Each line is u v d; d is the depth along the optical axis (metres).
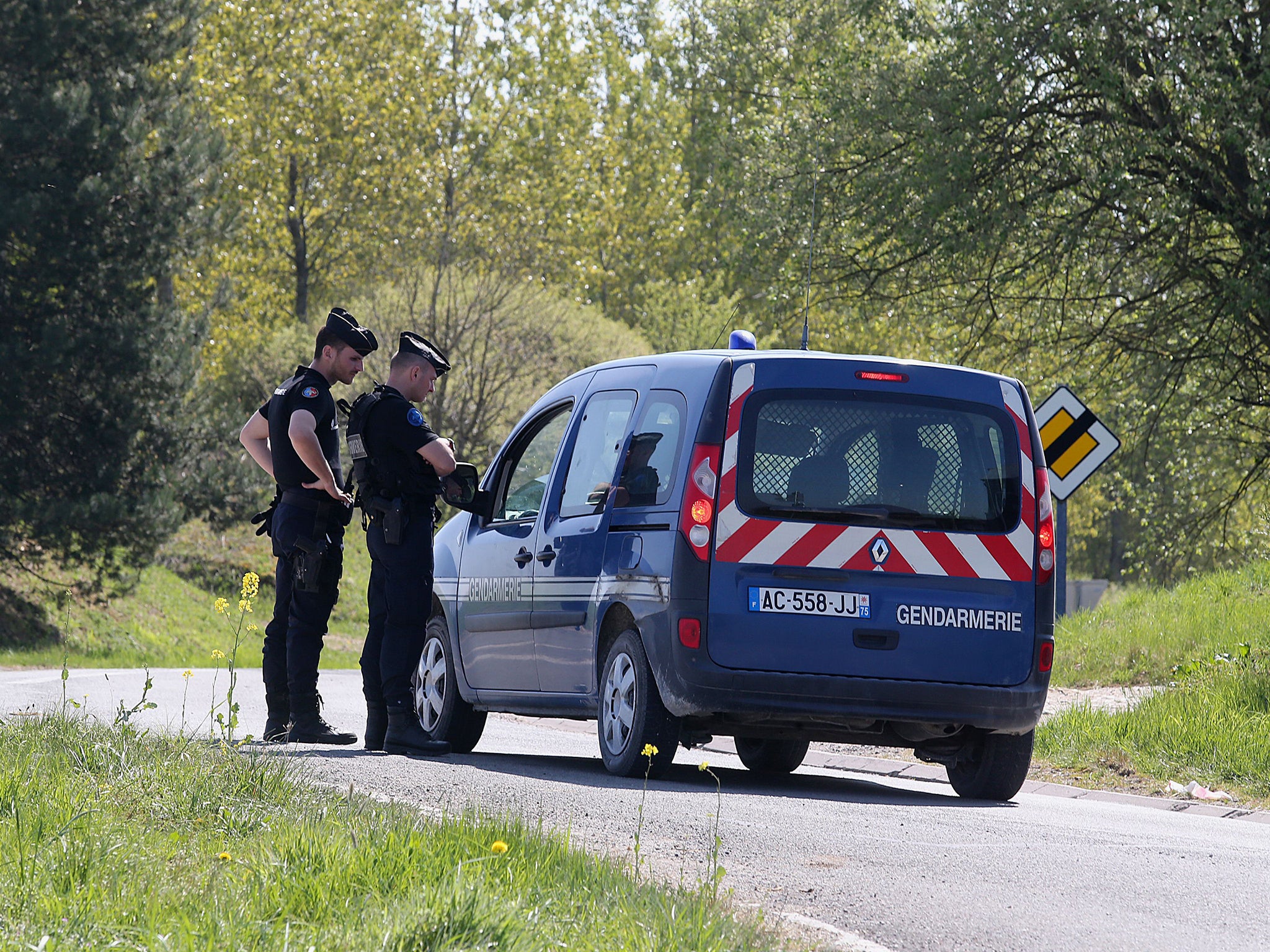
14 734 25.31
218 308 112.44
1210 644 55.31
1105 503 191.62
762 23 111.50
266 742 31.55
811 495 29.09
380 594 32.19
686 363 30.64
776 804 26.22
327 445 31.58
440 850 16.95
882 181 87.56
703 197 104.19
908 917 17.42
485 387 163.50
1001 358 96.31
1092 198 84.75
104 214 99.50
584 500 32.22
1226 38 78.12
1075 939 16.67
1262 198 77.00
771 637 28.56
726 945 14.25
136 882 15.30
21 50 100.12
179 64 120.50
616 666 30.19
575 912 14.98
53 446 102.81
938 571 29.50
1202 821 29.64
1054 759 38.38
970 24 82.94
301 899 14.83
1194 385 92.62
